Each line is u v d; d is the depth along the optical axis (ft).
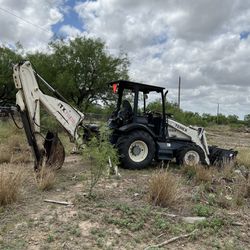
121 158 30.04
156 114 33.50
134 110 31.89
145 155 30.91
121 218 17.19
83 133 28.66
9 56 80.69
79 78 82.84
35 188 21.79
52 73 80.12
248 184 23.26
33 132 25.46
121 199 20.31
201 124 148.15
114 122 32.60
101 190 21.97
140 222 16.78
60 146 26.45
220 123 213.66
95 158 20.89
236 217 18.78
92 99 87.20
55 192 21.25
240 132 136.15
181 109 121.49
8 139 42.16
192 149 32.99
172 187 20.26
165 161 35.06
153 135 31.55
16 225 15.84
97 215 17.44
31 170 26.55
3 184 18.47
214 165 33.86
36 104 25.73
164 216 17.98
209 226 17.21
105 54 83.46
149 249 14.12
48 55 83.20
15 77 25.57
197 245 15.23
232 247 15.10
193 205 20.11
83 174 26.35
